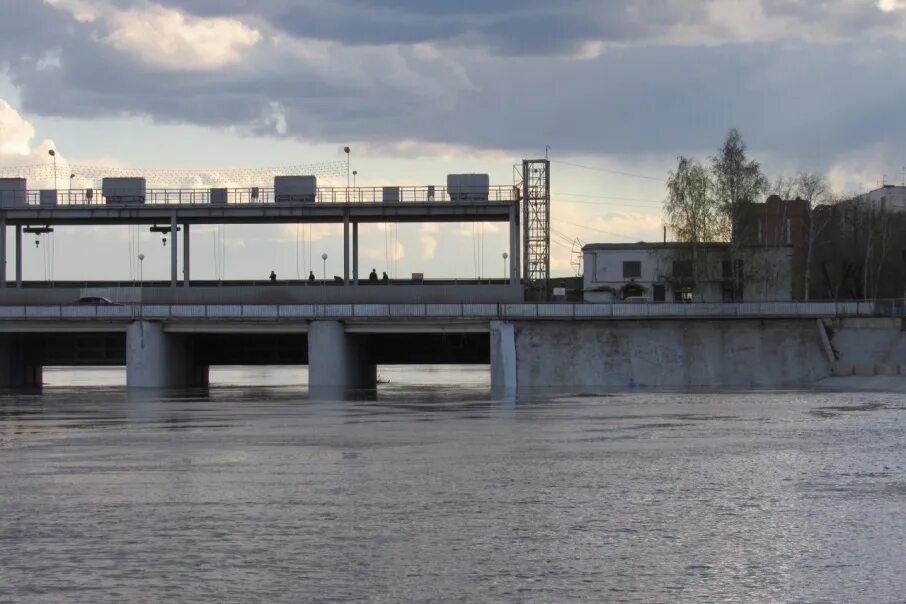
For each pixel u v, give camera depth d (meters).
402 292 177.12
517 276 178.62
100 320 161.25
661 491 58.44
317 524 49.75
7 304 179.25
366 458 72.62
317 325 159.00
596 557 43.56
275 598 38.06
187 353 175.50
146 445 81.69
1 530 48.81
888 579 40.41
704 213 194.75
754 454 73.88
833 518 51.12
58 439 86.62
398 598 37.94
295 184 177.75
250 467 68.38
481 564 42.44
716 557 43.56
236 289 177.75
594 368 159.25
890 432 87.94
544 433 88.56
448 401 131.12
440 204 176.00
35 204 179.38
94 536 47.47
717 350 160.12
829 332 161.12
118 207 177.25
